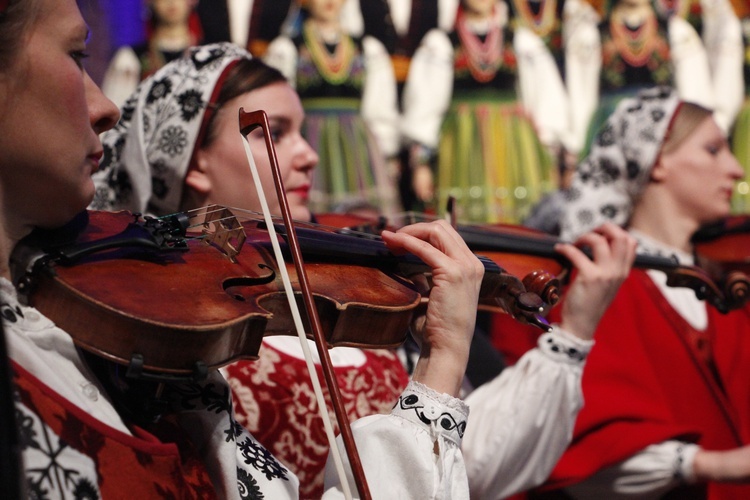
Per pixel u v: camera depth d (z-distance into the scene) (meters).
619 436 2.51
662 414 2.60
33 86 1.17
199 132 1.95
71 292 1.15
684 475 2.47
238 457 1.37
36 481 1.08
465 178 5.40
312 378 1.24
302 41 5.14
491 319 3.01
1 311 1.09
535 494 2.60
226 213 1.55
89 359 1.29
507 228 2.48
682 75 5.83
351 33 5.25
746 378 2.80
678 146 2.98
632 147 3.00
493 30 5.52
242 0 5.06
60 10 1.20
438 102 5.39
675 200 2.99
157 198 2.00
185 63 2.02
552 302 1.70
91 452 1.14
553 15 5.69
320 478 1.85
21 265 1.21
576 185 3.11
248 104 1.97
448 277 1.47
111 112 1.33
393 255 1.62
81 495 1.11
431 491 1.38
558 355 2.24
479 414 2.23
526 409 2.19
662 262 2.37
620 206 3.04
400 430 1.41
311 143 5.09
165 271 1.29
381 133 5.24
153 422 1.32
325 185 5.07
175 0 4.89
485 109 5.48
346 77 5.20
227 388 1.39
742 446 2.69
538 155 5.54
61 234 1.27
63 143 1.19
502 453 2.17
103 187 2.02
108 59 4.72
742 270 2.95
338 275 1.50
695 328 2.83
